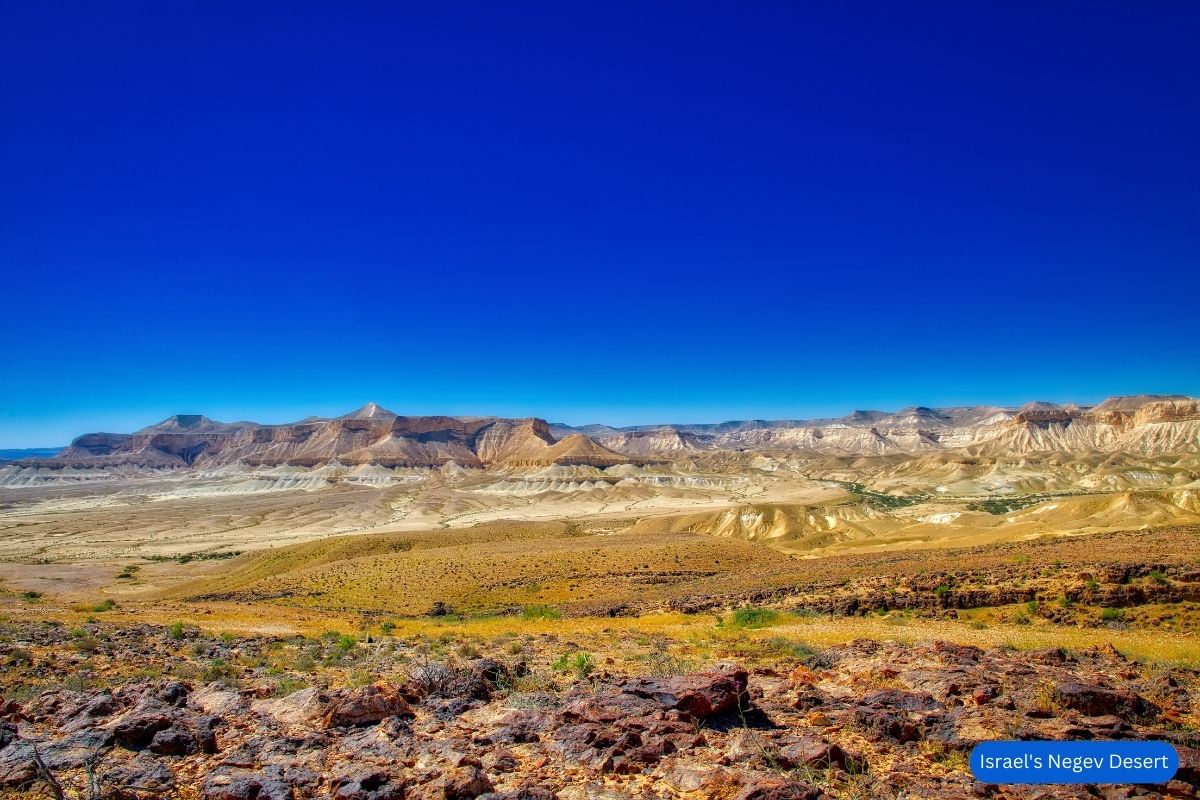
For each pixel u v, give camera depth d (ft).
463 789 26.45
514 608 195.62
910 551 229.25
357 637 93.86
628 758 30.50
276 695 46.65
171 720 34.09
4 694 45.52
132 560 498.28
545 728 35.17
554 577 265.34
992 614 118.42
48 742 32.83
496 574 271.49
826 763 29.99
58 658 63.62
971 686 43.09
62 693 42.42
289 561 380.37
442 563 296.51
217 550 546.67
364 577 276.21
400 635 99.45
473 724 36.88
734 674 39.04
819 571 180.96
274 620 136.36
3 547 587.68
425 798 25.96
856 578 151.84
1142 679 49.24
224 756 31.73
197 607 171.83
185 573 414.21
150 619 127.65
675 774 29.04
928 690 43.70
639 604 160.76
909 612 123.03
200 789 27.81
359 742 33.50
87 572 415.64
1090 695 38.06
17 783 27.73
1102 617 111.45
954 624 106.32
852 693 44.32
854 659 56.65
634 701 37.17
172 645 77.25
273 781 27.32
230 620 132.98
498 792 27.07
